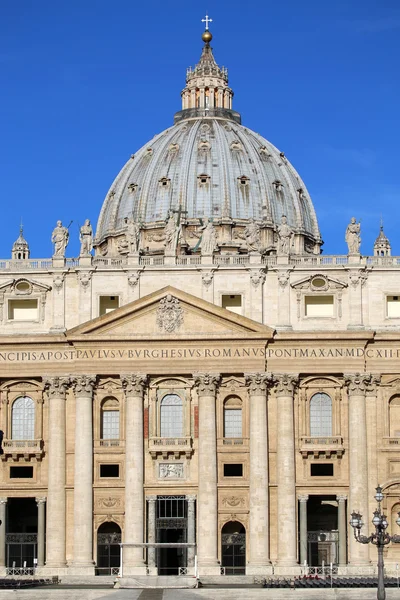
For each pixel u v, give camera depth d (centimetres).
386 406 13625
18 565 13700
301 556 13375
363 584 11556
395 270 13800
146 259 14088
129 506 13362
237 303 13862
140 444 13488
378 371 13625
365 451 13488
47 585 12438
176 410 13712
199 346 13600
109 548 13550
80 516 13375
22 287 13950
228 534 13512
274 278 13825
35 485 13625
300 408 13662
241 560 13512
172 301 13600
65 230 14112
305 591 11006
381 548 9206
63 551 13400
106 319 13550
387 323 13725
